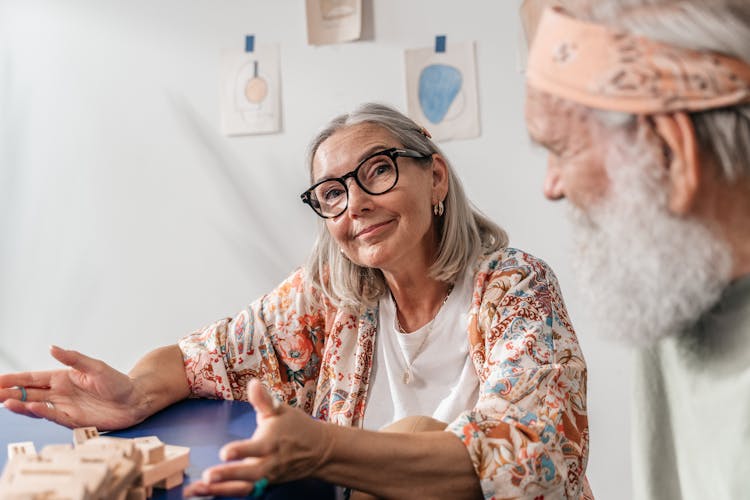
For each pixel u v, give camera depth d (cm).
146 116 259
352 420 140
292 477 86
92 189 263
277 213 254
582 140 76
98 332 264
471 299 134
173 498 84
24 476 70
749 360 74
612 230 76
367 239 129
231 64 253
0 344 269
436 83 241
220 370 142
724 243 73
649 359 88
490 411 103
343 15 245
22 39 265
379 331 143
